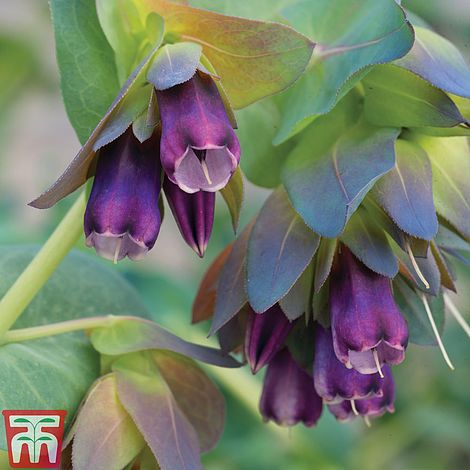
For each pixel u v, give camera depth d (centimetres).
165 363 56
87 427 53
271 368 55
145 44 52
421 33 52
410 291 53
